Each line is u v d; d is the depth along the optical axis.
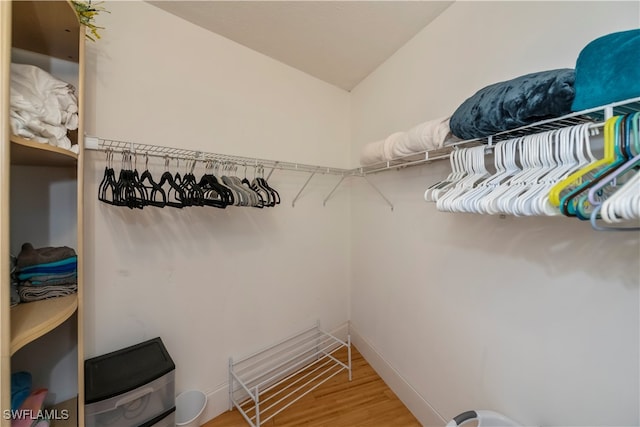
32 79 0.86
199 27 1.56
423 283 1.56
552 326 0.95
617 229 0.55
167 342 1.46
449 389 1.39
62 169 1.16
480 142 1.02
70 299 0.95
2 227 0.62
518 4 1.06
